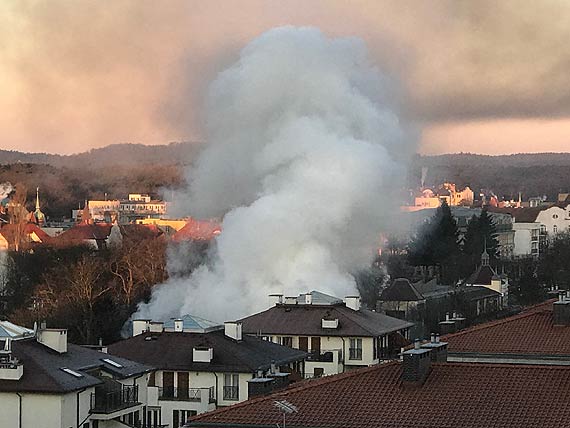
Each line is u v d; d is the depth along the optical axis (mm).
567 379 86312
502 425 82188
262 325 182500
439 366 89438
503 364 89500
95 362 131500
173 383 151375
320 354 178875
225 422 86000
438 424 83250
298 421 85062
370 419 84500
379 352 182125
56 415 120125
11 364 121375
